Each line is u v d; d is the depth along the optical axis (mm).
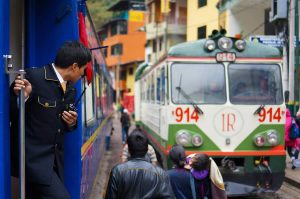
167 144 7602
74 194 3822
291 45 12617
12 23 3365
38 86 2922
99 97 9453
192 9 22703
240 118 7562
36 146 2900
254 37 13523
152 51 34156
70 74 3020
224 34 7828
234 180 7434
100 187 8977
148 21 34500
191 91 7598
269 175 7523
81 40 4156
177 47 7652
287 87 13516
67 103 3068
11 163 2912
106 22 44625
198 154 4199
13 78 3383
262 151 7535
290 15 12695
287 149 10680
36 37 3697
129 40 45594
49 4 3713
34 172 2850
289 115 10562
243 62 7727
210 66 7680
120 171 3035
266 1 17344
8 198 2637
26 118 2912
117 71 46125
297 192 8633
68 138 3846
